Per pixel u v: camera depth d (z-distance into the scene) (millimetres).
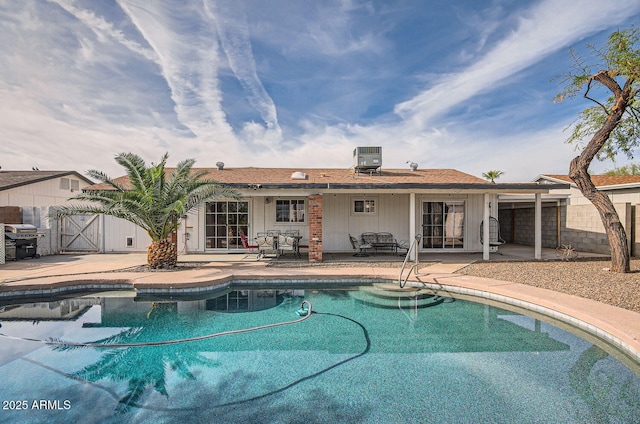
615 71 8164
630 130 9664
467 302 6984
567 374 3885
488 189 10883
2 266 9906
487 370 4004
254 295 7656
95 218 14000
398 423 2982
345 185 10469
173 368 4121
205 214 13594
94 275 8312
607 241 12672
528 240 17234
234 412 3189
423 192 11102
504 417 3055
